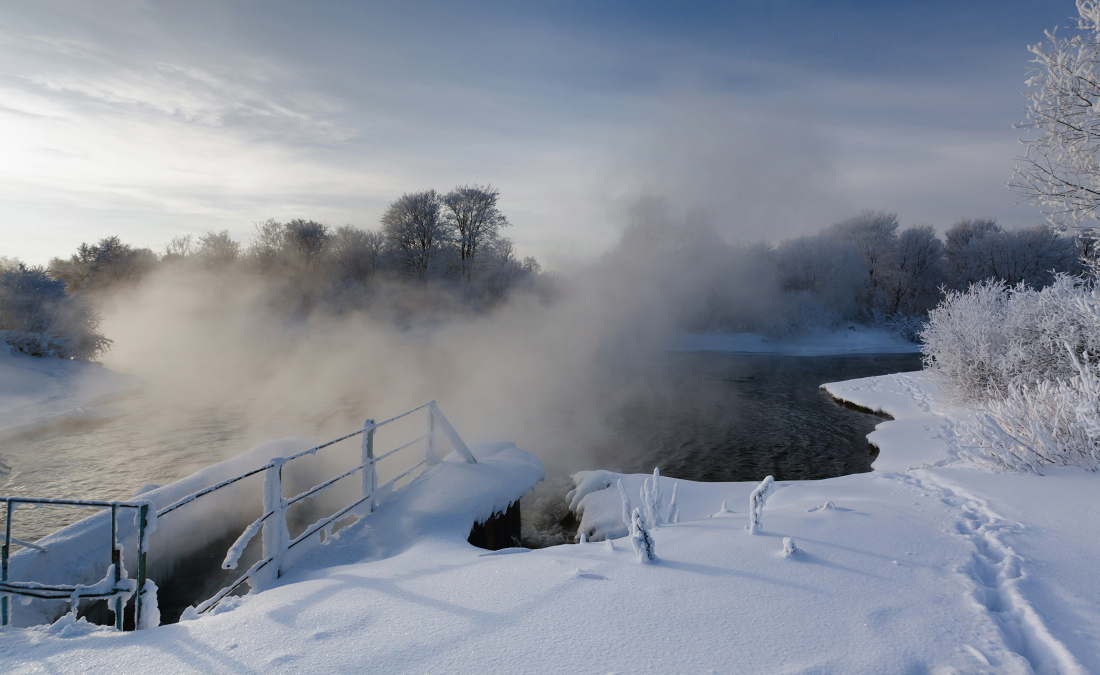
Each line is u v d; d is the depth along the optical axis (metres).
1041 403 6.36
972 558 3.44
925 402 15.06
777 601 2.78
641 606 2.72
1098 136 6.64
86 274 42.88
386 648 2.34
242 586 5.24
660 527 4.60
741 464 11.30
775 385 22.69
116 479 9.38
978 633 2.48
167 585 5.01
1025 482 5.26
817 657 2.25
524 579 3.17
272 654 2.31
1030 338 11.21
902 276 49.09
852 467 10.91
